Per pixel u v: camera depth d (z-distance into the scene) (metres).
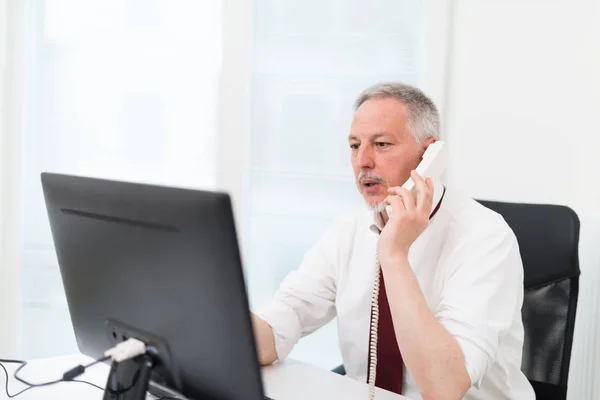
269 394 1.14
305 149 2.43
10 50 2.41
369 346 1.40
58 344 2.58
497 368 1.35
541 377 1.47
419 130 1.38
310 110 2.42
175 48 2.46
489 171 2.24
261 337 1.34
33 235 2.55
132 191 0.79
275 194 2.46
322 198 2.44
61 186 0.89
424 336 1.11
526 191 2.20
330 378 1.24
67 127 2.54
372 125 1.37
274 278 2.49
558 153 2.15
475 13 2.22
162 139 2.50
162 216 0.75
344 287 1.53
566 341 1.46
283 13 2.40
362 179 1.40
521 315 1.48
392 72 2.33
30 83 2.52
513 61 2.19
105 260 0.86
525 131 2.19
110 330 0.91
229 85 2.38
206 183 2.48
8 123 2.43
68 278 0.95
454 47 2.25
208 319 0.75
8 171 2.45
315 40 2.39
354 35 2.36
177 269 0.76
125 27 2.48
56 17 2.50
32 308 2.57
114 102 2.51
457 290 1.26
